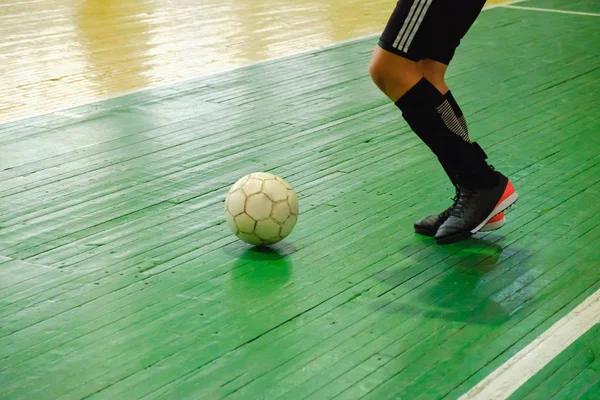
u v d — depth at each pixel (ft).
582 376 9.37
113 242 13.08
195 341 10.12
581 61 26.00
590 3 37.52
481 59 26.27
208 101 21.95
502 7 36.29
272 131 19.20
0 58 27.27
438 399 8.91
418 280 11.76
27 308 10.96
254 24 33.50
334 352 9.87
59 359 9.74
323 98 22.17
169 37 30.96
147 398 8.96
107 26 33.24
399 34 11.93
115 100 22.11
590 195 15.01
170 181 15.89
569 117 20.06
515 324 10.54
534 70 24.86
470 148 12.62
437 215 13.43
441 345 10.03
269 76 24.76
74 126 19.71
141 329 10.41
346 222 13.84
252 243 12.67
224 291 11.41
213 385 9.20
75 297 11.27
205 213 14.29
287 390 9.09
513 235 13.33
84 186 15.64
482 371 9.46
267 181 12.69
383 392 9.05
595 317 10.72
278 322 10.58
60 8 37.70
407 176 16.10
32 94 22.77
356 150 17.76
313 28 32.53
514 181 15.71
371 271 12.05
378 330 10.39
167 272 12.00
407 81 12.21
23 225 13.79
